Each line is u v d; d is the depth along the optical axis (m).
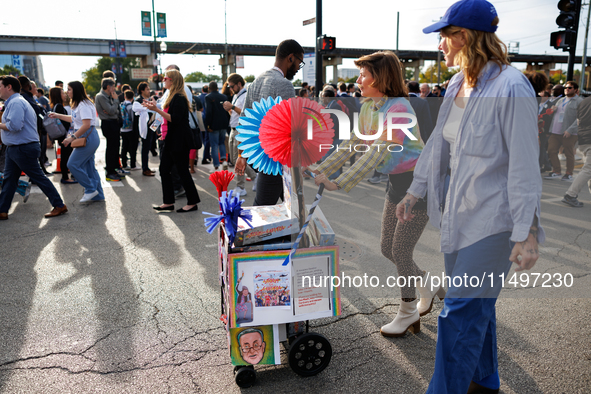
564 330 2.49
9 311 2.78
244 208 2.16
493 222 1.55
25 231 4.50
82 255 3.80
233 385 2.07
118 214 5.19
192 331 2.55
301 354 2.08
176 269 3.49
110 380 2.09
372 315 2.71
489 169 1.53
